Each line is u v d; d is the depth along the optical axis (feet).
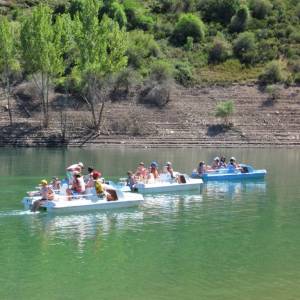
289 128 269.85
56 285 76.95
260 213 120.67
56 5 381.19
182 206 127.34
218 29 364.38
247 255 90.27
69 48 275.59
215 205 128.88
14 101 276.21
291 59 326.44
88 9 256.11
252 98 287.28
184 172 174.60
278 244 96.73
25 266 84.33
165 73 293.43
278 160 210.59
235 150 245.86
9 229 104.83
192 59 327.26
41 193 120.67
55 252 91.20
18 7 378.12
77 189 122.11
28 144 249.75
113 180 155.02
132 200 125.49
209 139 260.21
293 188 151.84
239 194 143.02
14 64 267.80
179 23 354.13
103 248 93.50
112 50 261.24
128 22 367.66
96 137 256.73
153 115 272.72
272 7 381.60
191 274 81.25
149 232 103.91
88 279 79.15
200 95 289.12
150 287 76.33
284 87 296.10
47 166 182.80
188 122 269.03
